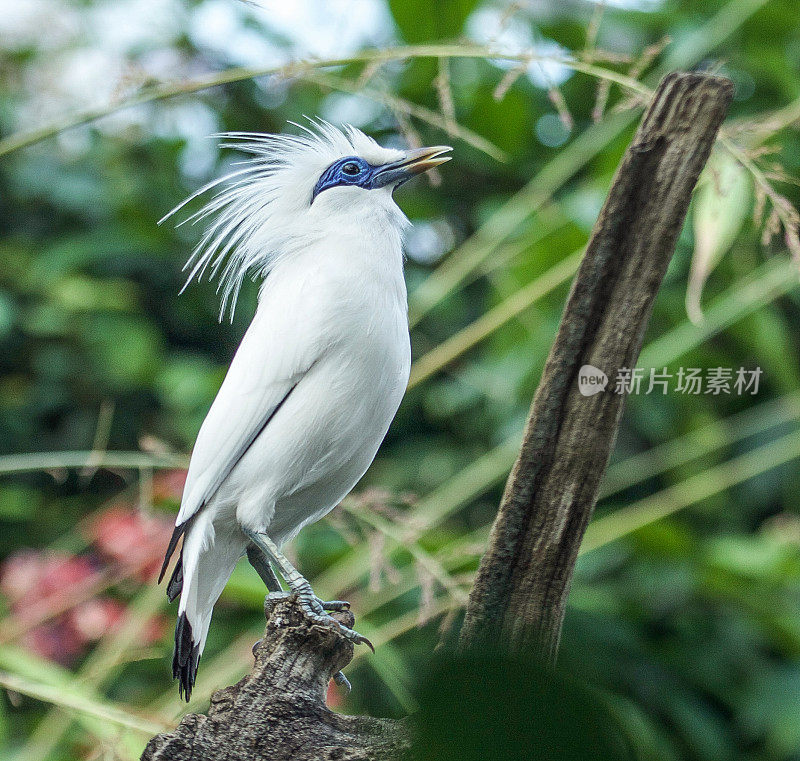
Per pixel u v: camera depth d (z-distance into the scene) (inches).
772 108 420.2
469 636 166.6
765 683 363.9
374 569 268.8
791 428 424.2
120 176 516.1
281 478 226.2
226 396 232.1
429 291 373.4
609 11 429.7
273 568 245.4
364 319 224.4
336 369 222.7
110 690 392.8
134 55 484.7
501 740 50.4
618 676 372.8
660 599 408.5
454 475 452.1
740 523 450.0
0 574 432.1
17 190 518.9
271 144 271.0
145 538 345.7
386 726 162.9
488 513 469.7
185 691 232.5
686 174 152.0
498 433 409.4
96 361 481.1
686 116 151.5
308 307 225.5
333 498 244.2
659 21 430.3
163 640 359.9
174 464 297.4
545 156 458.9
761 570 363.9
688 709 368.8
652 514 358.0
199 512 233.1
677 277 407.5
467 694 50.9
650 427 414.3
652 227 154.3
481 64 416.5
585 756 49.8
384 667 287.7
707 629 402.0
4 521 457.4
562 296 392.2
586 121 453.7
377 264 234.4
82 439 485.7
